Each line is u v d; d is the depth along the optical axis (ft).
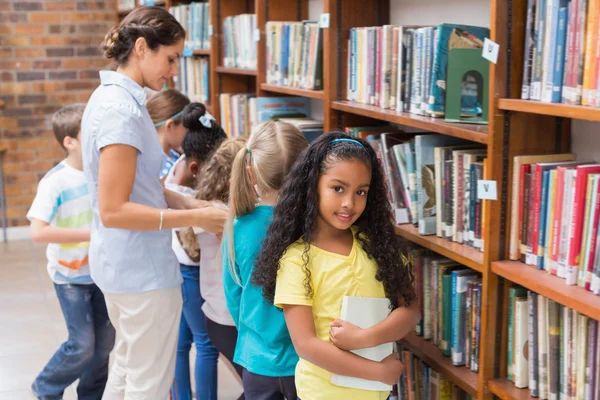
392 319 5.53
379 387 5.46
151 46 6.93
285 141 6.31
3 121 18.57
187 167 8.96
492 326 5.97
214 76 12.64
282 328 5.98
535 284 5.29
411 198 7.06
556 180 5.36
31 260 16.96
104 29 19.13
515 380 5.91
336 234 5.67
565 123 5.83
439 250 6.48
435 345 7.05
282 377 6.04
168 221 6.66
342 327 5.30
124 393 7.73
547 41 5.20
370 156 5.57
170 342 7.29
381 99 7.63
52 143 19.11
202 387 8.64
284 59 9.89
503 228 5.82
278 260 5.54
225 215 6.86
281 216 5.62
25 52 18.49
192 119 8.76
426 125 6.45
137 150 6.65
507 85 5.56
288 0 10.57
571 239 5.18
